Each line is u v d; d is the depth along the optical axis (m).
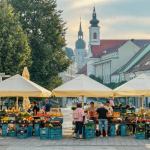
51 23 60.94
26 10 59.19
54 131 22.25
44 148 18.58
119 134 24.55
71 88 23.19
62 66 61.28
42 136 22.25
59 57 60.25
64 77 163.25
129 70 104.31
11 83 23.42
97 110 23.69
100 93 23.08
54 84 60.44
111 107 25.67
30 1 60.19
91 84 23.55
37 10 60.34
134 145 19.81
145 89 23.34
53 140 21.77
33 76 57.34
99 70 174.75
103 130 24.17
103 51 193.25
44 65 57.28
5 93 22.84
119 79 125.00
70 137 23.25
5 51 47.97
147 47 108.88
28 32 58.88
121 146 19.44
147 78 24.30
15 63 48.72
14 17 50.81
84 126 22.86
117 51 150.88
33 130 24.75
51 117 25.81
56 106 33.34
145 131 22.59
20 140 21.69
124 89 23.47
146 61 92.50
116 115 25.02
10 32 49.22
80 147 19.00
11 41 48.12
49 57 58.09
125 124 24.08
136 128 22.66
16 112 26.50
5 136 23.59
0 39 47.53
